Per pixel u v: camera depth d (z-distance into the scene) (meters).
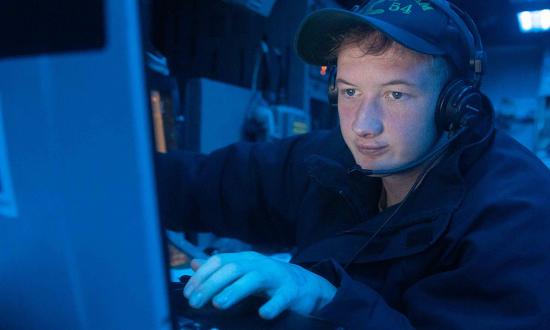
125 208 0.23
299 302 0.40
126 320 0.24
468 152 0.53
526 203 0.46
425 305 0.45
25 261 0.26
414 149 0.50
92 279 0.25
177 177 0.83
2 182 0.25
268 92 1.17
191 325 0.36
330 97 0.63
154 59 0.84
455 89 0.50
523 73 2.18
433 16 0.49
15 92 0.24
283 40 1.19
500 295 0.42
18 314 0.28
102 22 0.22
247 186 0.79
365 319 0.40
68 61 0.22
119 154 0.22
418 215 0.52
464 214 0.49
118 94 0.22
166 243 0.23
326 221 0.67
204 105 0.95
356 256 0.55
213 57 1.15
